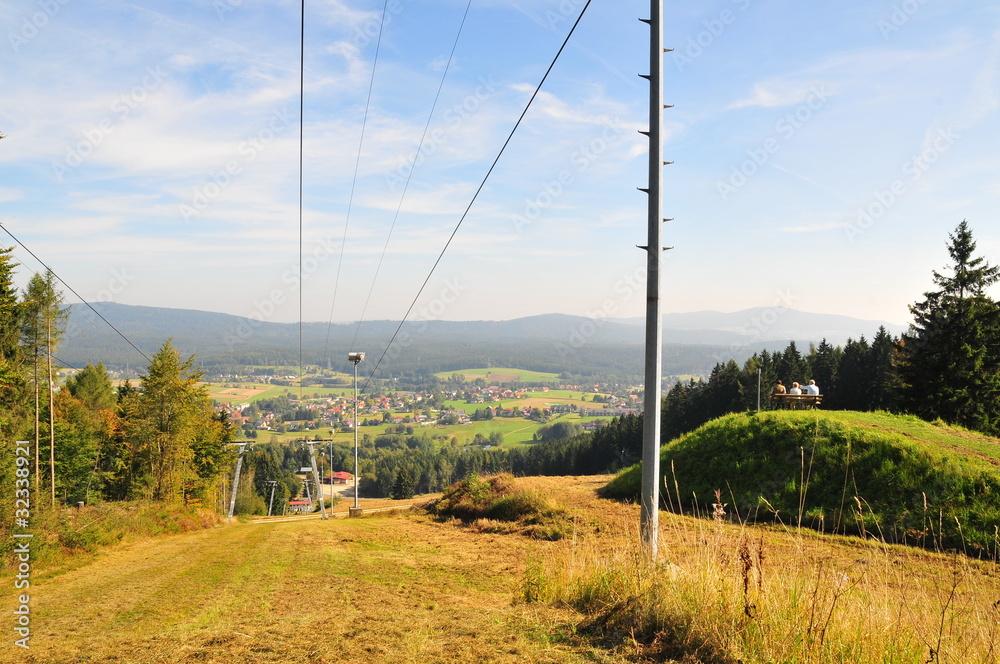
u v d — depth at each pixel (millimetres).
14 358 28141
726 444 18719
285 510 89500
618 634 5145
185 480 45281
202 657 5039
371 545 15664
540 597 6844
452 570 11258
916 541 12359
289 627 6047
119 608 8227
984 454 15039
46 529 17328
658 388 7332
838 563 9391
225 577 10992
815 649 4434
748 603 4934
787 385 61812
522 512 18781
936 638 4602
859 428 17062
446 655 4715
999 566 10109
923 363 34344
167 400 40750
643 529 7227
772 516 15000
